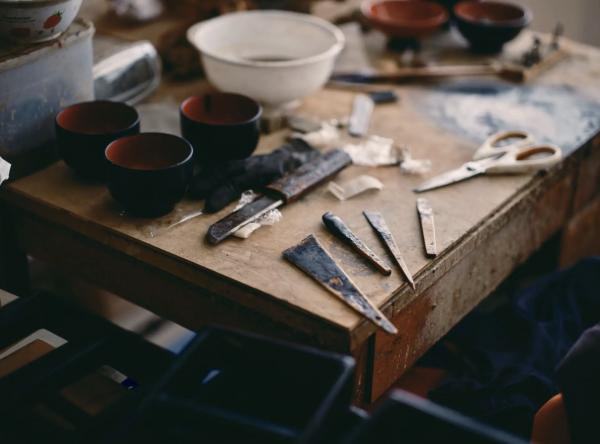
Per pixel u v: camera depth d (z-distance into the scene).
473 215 1.43
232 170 1.47
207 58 1.69
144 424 0.94
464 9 2.22
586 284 1.72
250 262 1.29
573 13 2.82
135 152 1.43
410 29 2.07
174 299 1.38
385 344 1.28
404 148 1.63
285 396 1.07
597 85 2.01
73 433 1.09
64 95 1.53
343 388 0.94
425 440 0.89
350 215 1.42
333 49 1.73
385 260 1.30
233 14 1.90
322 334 1.18
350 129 1.72
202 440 0.94
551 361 1.56
